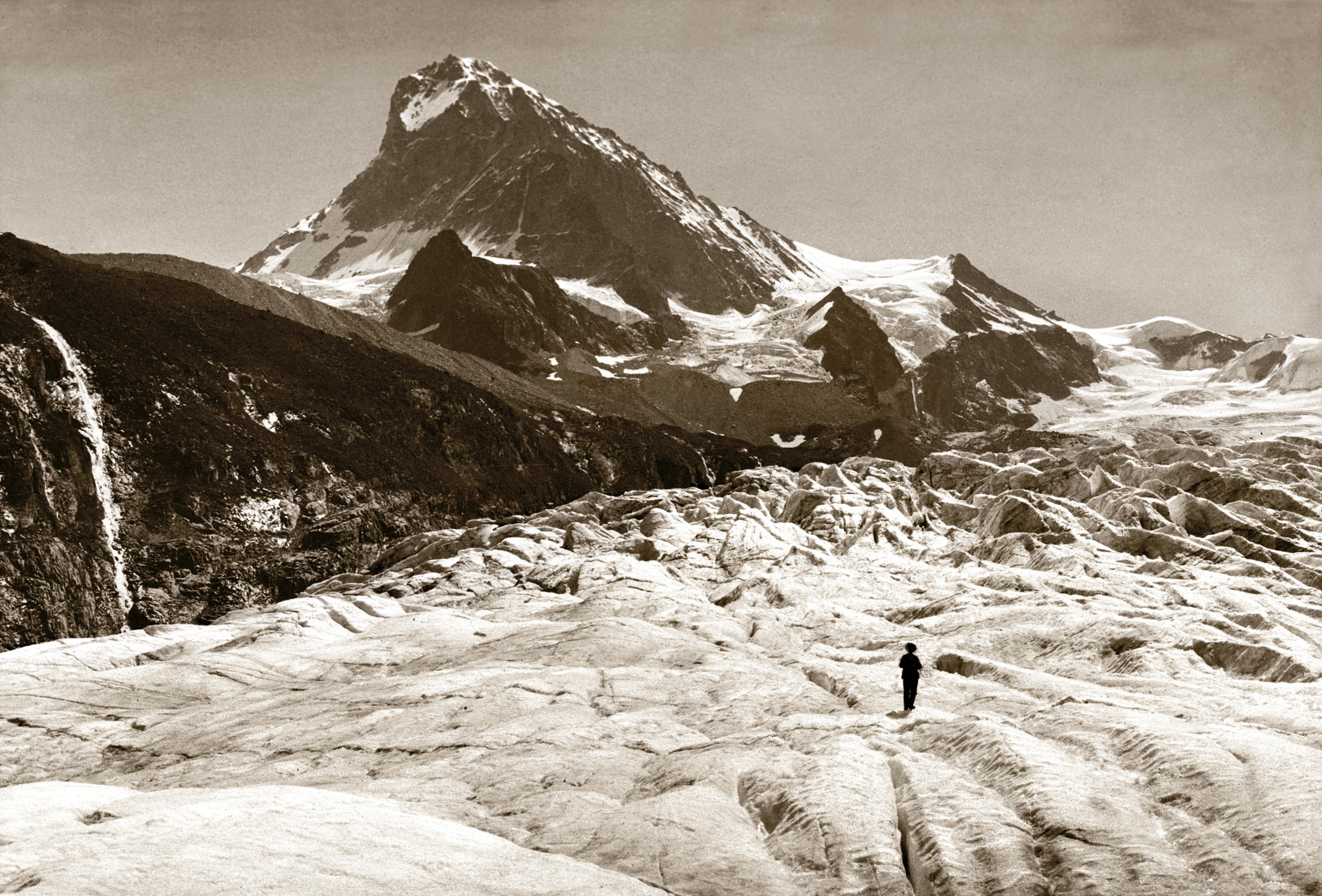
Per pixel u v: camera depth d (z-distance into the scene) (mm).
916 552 60750
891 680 30406
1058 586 46844
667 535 69625
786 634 43562
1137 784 16969
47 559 84812
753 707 28125
